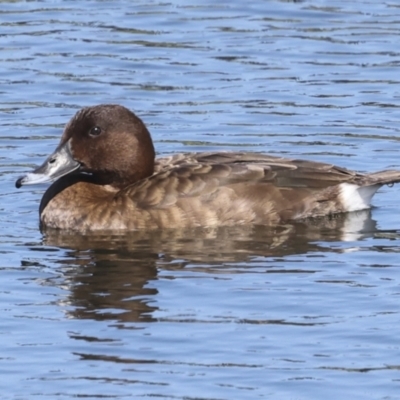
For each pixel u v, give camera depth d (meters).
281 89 18.69
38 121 17.61
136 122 14.57
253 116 17.73
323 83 18.91
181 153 15.39
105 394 10.16
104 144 14.46
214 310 11.69
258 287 12.23
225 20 21.58
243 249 13.41
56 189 14.57
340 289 12.16
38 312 11.69
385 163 16.11
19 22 21.44
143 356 10.77
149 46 20.36
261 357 10.75
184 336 11.12
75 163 14.52
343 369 10.54
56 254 13.31
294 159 14.82
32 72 19.30
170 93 18.56
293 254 13.23
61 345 10.99
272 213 14.36
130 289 12.21
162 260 13.06
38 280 12.49
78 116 14.55
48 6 22.28
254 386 10.27
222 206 14.25
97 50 20.19
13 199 15.23
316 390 10.22
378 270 12.70
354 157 16.33
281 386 10.28
